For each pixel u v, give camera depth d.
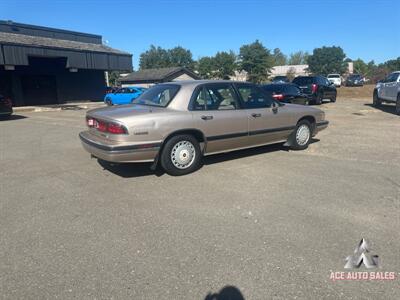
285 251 3.32
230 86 6.37
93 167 6.45
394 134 9.66
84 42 30.11
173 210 4.33
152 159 5.47
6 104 15.57
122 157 5.18
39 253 3.35
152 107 5.76
